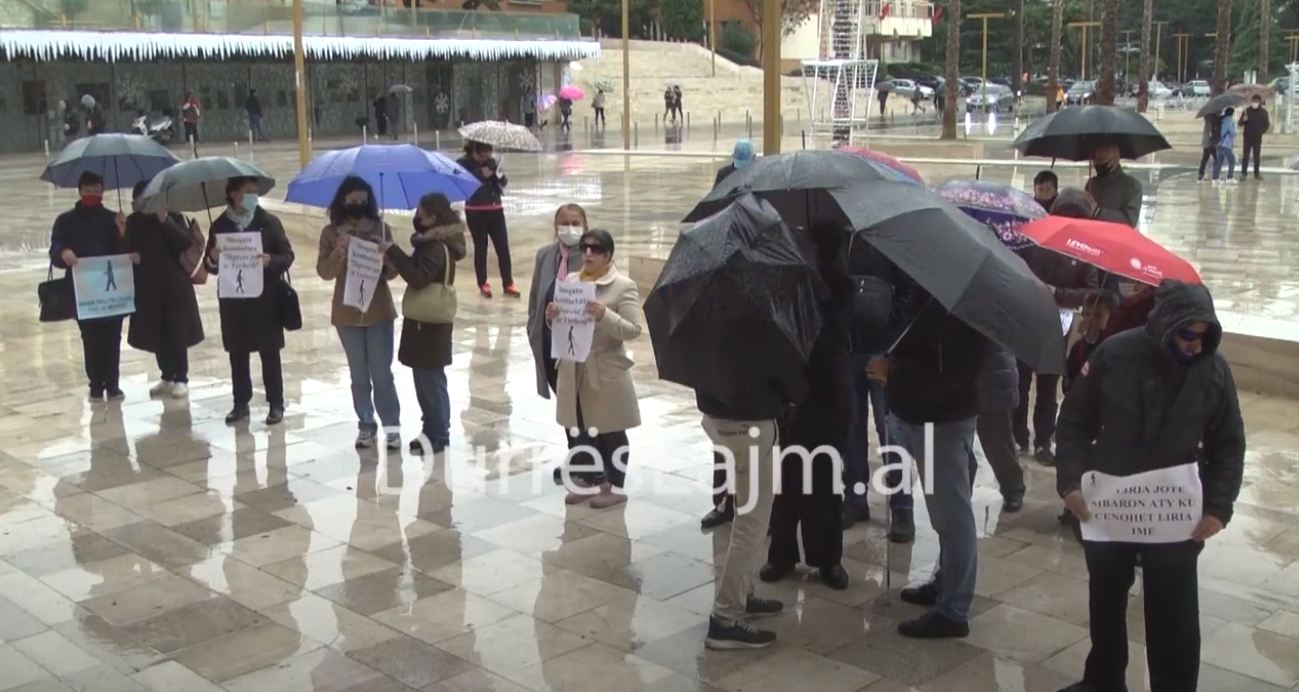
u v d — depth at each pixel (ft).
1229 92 86.63
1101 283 22.68
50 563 21.16
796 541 20.11
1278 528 22.16
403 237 56.75
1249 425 28.35
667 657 17.35
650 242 60.34
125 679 16.84
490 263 52.90
